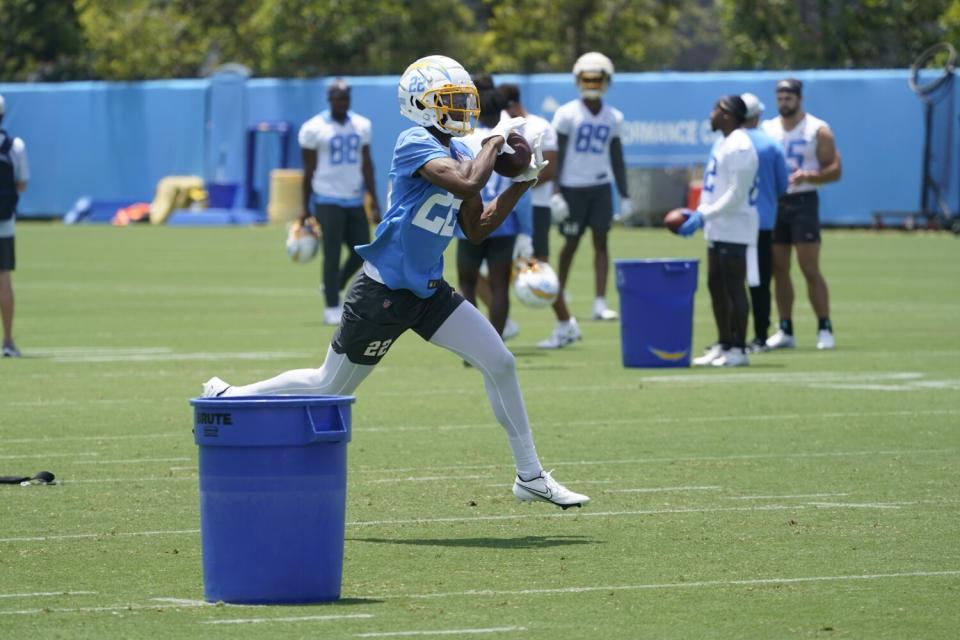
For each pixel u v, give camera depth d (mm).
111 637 22203
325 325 70938
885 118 146625
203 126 176375
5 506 32094
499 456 38188
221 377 52438
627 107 155750
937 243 132500
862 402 46969
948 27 183750
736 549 28125
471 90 29016
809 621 23188
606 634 22484
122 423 43375
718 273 55594
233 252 125688
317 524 24109
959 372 54000
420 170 28469
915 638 22281
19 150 56969
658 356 55438
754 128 57906
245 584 24078
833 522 30438
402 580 25828
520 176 29625
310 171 70375
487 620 23219
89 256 121062
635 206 153625
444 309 29922
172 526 30234
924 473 35781
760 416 44312
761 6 190750
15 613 23625
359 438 40875
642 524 30359
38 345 63156
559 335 62812
